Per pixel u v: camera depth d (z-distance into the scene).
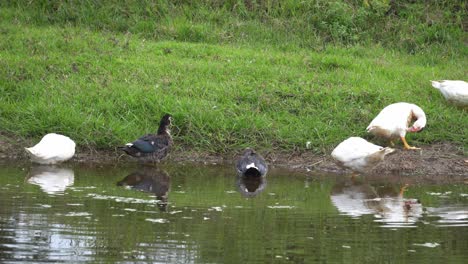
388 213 10.95
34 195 11.46
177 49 18.88
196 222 10.19
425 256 8.95
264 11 21.16
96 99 15.91
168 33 20.09
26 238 9.32
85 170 13.55
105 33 19.84
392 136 14.77
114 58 17.94
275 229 9.95
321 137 15.02
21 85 16.33
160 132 14.48
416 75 18.08
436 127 15.57
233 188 12.41
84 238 9.35
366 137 15.21
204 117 15.24
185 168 13.97
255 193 12.08
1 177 12.68
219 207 11.06
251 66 17.78
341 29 20.55
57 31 19.59
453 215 10.84
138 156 14.09
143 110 15.57
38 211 10.52
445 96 16.39
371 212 10.99
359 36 20.66
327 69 18.12
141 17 20.67
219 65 17.77
